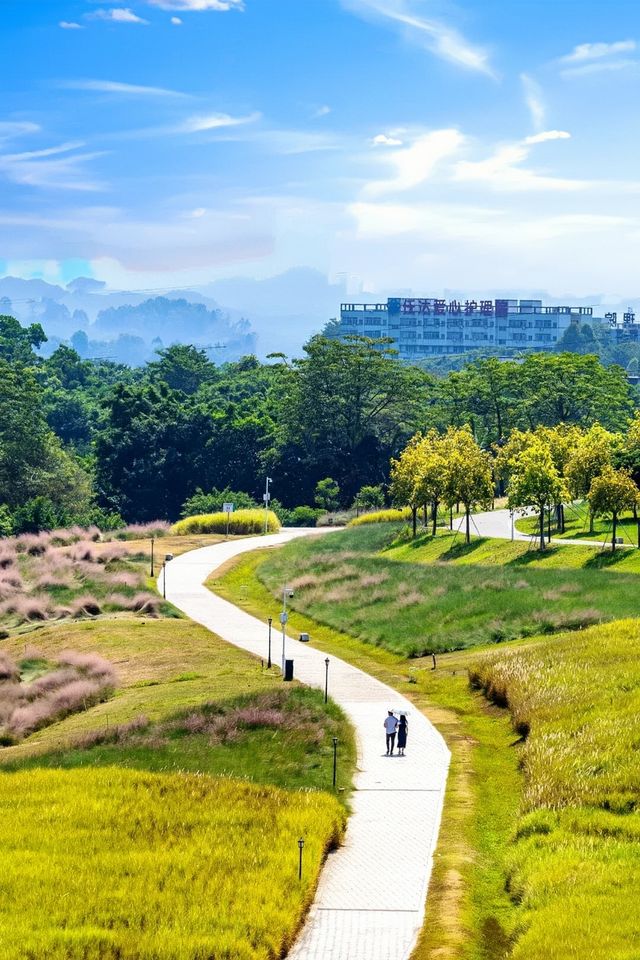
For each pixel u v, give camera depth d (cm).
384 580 8731
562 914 2994
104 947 2838
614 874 3228
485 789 4306
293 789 4212
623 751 4212
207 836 3603
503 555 9125
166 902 3091
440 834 3844
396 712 5412
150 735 4828
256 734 4834
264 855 3453
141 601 8462
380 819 3988
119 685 6147
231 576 10019
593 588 7181
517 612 6969
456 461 10081
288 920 3059
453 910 3234
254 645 7144
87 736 4828
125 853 3434
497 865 3588
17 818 3719
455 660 6384
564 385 15900
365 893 3375
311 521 15412
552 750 4328
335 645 7312
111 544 11244
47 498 14588
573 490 9269
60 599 8762
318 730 4875
